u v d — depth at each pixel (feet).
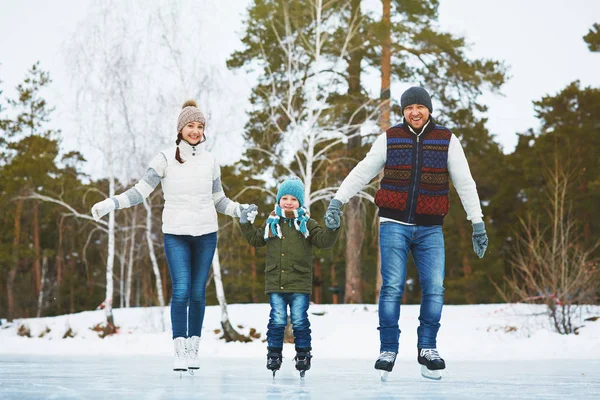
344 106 79.25
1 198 121.49
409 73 103.19
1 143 162.61
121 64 69.41
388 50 98.02
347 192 20.47
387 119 78.74
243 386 17.52
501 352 46.52
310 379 21.02
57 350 55.11
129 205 22.20
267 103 75.00
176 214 22.39
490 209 179.01
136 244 121.29
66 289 189.57
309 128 65.21
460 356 43.98
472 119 104.88
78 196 116.88
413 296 190.08
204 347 55.47
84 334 72.59
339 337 63.52
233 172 122.72
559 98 160.25
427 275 20.16
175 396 14.33
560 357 42.37
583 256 61.31
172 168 22.61
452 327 66.90
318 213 142.82
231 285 170.60
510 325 65.41
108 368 27.09
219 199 23.62
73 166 138.62
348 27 77.25
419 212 20.03
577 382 19.65
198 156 22.88
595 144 157.99
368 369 28.53
